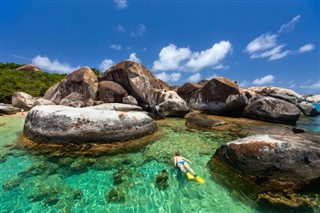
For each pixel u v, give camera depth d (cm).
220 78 2122
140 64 2250
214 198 620
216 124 1480
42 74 3956
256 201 596
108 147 1005
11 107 2109
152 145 1076
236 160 730
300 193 619
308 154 669
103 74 2348
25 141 1061
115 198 614
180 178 737
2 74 3516
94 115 1059
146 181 717
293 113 1809
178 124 1628
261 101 1911
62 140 990
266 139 736
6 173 754
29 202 587
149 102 2106
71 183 696
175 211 561
